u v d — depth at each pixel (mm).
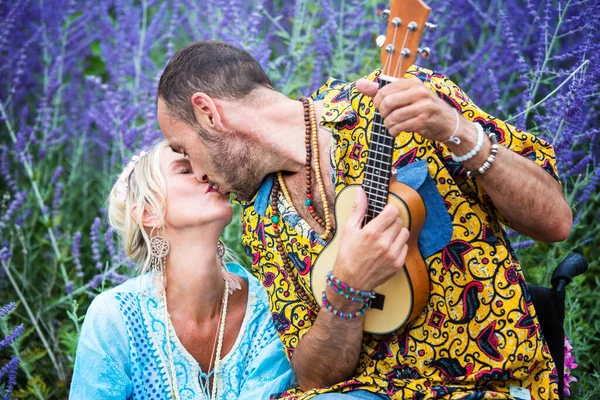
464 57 5414
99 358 3018
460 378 2652
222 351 3225
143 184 3074
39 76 5758
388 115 2328
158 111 2891
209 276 3107
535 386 2680
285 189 2834
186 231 3064
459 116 2359
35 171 4883
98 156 5578
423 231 2629
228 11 4785
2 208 4949
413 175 2584
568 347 3121
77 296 4648
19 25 5434
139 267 3209
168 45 4938
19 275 4562
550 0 3902
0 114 5273
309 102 2773
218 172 2875
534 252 4176
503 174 2434
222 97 2750
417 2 2359
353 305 2596
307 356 2795
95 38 5793
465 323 2635
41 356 4230
